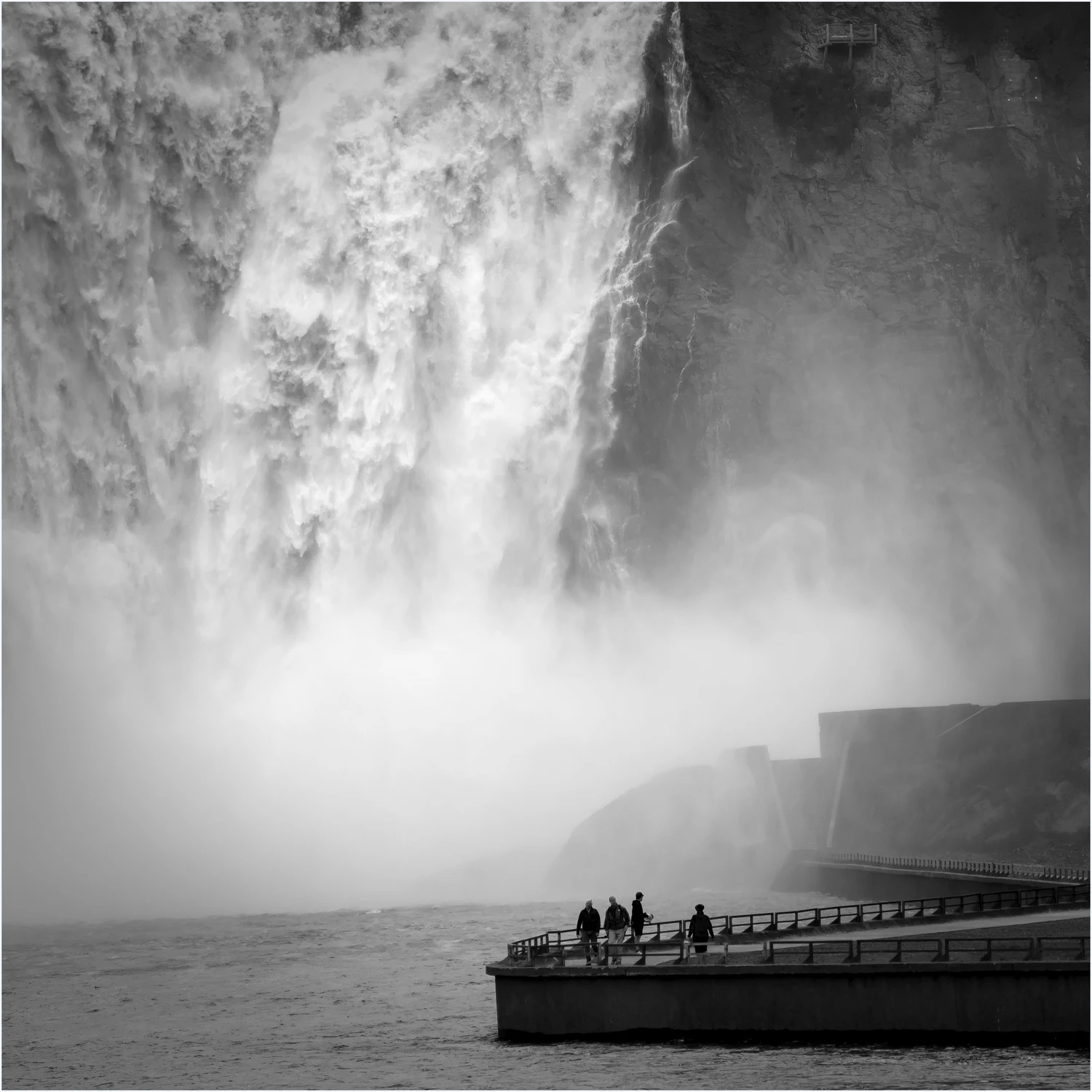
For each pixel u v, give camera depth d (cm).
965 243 10431
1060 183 10481
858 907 4194
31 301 10188
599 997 3606
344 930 6038
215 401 10381
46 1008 4719
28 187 10194
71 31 10319
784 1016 3412
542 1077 3344
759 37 10500
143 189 10419
